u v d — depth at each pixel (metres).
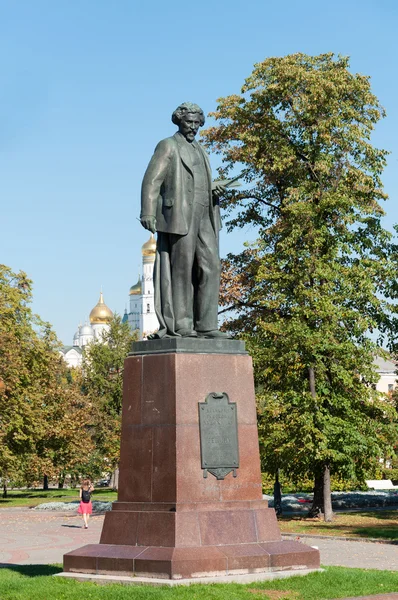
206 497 13.73
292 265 33.44
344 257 35.12
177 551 13.02
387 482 52.16
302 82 34.38
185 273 14.88
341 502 40.88
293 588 12.72
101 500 50.84
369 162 35.00
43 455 54.47
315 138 34.59
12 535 30.91
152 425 14.00
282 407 32.59
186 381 13.98
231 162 36.84
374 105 35.16
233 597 11.84
